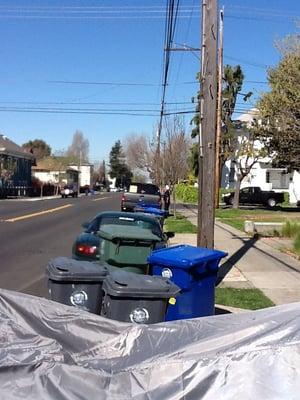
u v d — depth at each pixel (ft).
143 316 16.06
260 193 154.30
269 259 47.29
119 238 22.98
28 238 62.85
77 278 17.22
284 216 105.50
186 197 182.29
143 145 355.77
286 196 165.07
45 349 11.37
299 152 80.64
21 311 13.38
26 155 248.73
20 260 46.06
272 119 75.87
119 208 130.31
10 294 13.73
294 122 65.26
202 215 34.58
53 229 74.23
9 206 132.98
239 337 10.50
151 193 108.68
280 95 66.80
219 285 35.63
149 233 23.99
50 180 329.72
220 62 108.58
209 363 9.95
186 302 20.26
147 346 11.64
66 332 12.80
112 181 525.34
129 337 12.10
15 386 10.09
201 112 34.94
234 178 182.09
